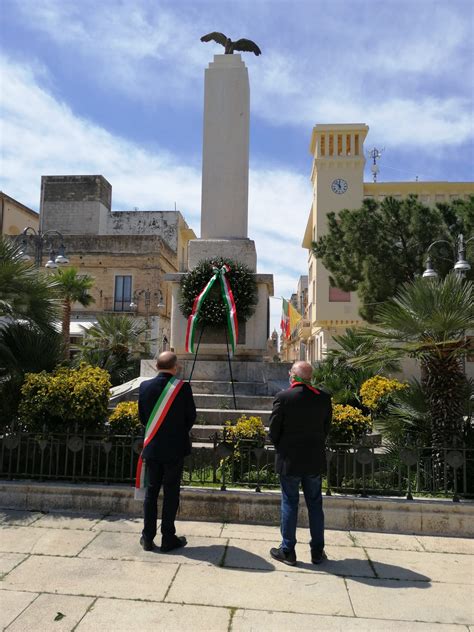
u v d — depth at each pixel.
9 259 7.01
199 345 9.05
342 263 15.92
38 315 7.08
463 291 5.58
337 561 4.17
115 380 15.34
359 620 3.23
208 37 10.60
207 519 5.10
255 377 8.90
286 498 4.16
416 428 6.21
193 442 6.80
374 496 5.13
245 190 10.04
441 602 3.49
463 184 27.41
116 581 3.70
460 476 5.46
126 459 5.78
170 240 38.59
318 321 27.61
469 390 6.02
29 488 5.33
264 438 5.61
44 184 36.66
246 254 9.54
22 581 3.67
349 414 5.76
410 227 14.22
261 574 3.88
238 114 10.13
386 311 5.93
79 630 3.05
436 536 4.82
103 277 32.59
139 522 4.96
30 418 5.78
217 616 3.24
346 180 27.75
